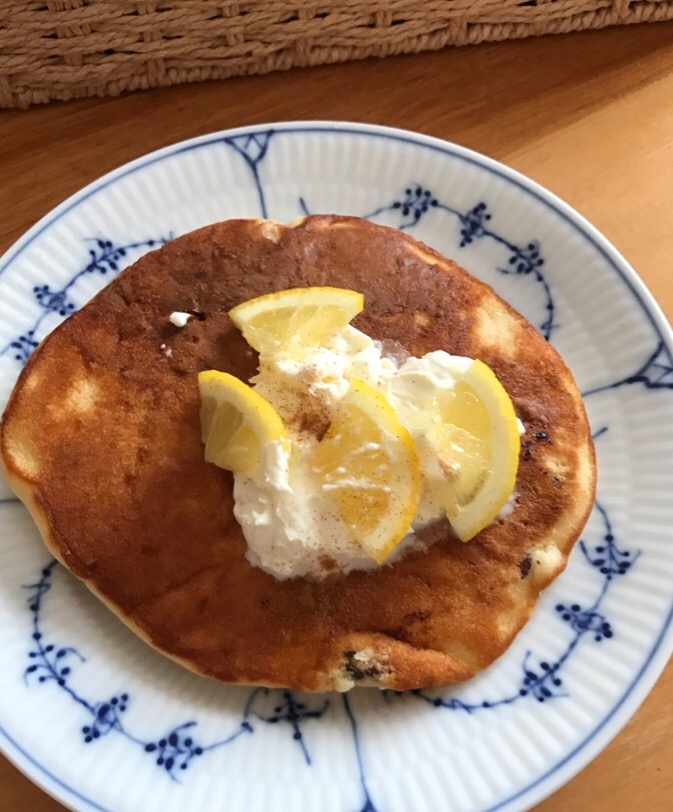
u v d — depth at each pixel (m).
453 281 0.23
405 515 0.19
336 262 0.23
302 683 0.20
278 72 0.28
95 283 0.24
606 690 0.20
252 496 0.19
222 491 0.20
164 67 0.27
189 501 0.20
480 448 0.20
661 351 0.23
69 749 0.19
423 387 0.20
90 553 0.20
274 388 0.20
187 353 0.21
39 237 0.24
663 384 0.23
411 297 0.22
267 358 0.20
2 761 0.20
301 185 0.25
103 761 0.19
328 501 0.19
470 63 0.29
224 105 0.28
